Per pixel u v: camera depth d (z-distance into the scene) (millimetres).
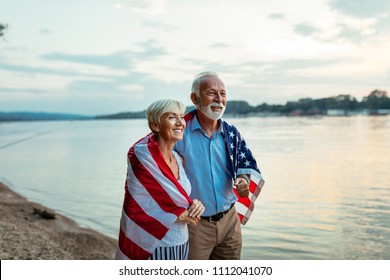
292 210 10766
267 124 98250
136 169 2639
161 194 2613
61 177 18969
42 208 10492
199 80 3025
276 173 19469
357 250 7203
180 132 2715
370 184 15398
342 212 10500
